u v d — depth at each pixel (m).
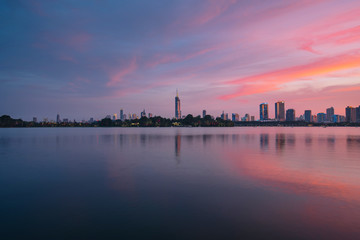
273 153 31.12
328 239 8.20
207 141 54.75
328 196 12.77
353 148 37.31
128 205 11.62
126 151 34.44
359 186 14.65
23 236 8.60
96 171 19.77
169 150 35.38
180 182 15.92
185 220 9.85
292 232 8.73
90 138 70.69
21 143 51.19
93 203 11.95
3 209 11.22
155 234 8.67
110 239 8.34
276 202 11.88
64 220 9.94
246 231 8.85
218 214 10.45
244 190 13.95
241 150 34.91
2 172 19.56
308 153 31.08
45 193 13.71
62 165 22.83
